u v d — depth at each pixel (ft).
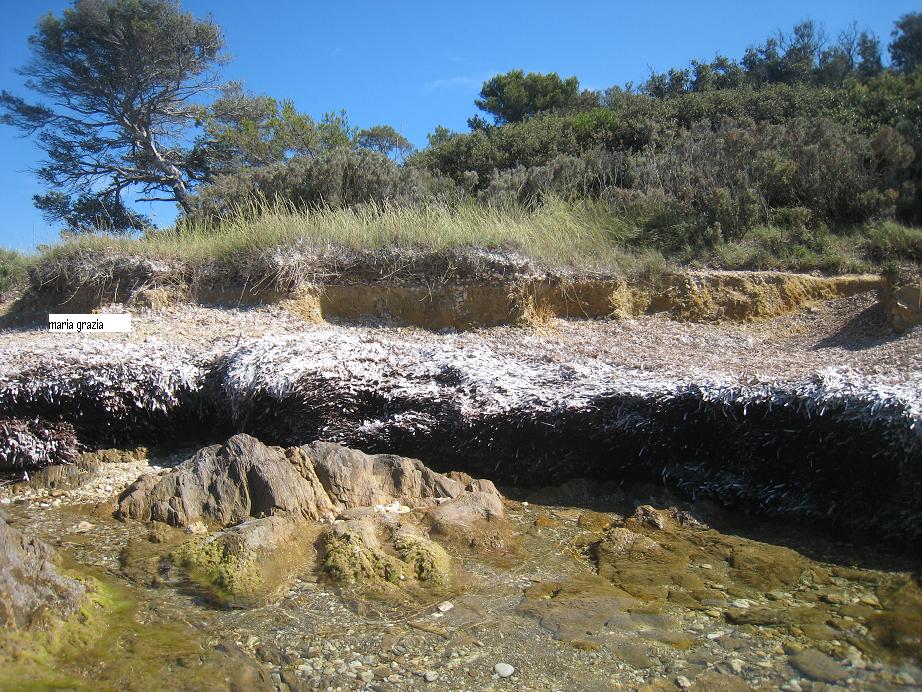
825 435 18.51
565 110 74.54
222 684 12.64
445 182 43.75
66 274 31.53
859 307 28.58
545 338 28.27
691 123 47.91
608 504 20.38
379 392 22.86
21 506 20.07
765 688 12.40
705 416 19.93
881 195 34.73
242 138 75.05
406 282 30.50
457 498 19.71
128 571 16.39
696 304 30.14
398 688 12.61
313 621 14.58
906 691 12.19
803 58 72.18
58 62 79.10
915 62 69.15
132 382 23.03
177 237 35.17
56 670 12.91
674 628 14.25
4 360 23.40
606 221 35.81
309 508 18.89
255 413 22.85
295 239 31.45
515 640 13.96
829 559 16.94
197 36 80.79
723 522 18.99
